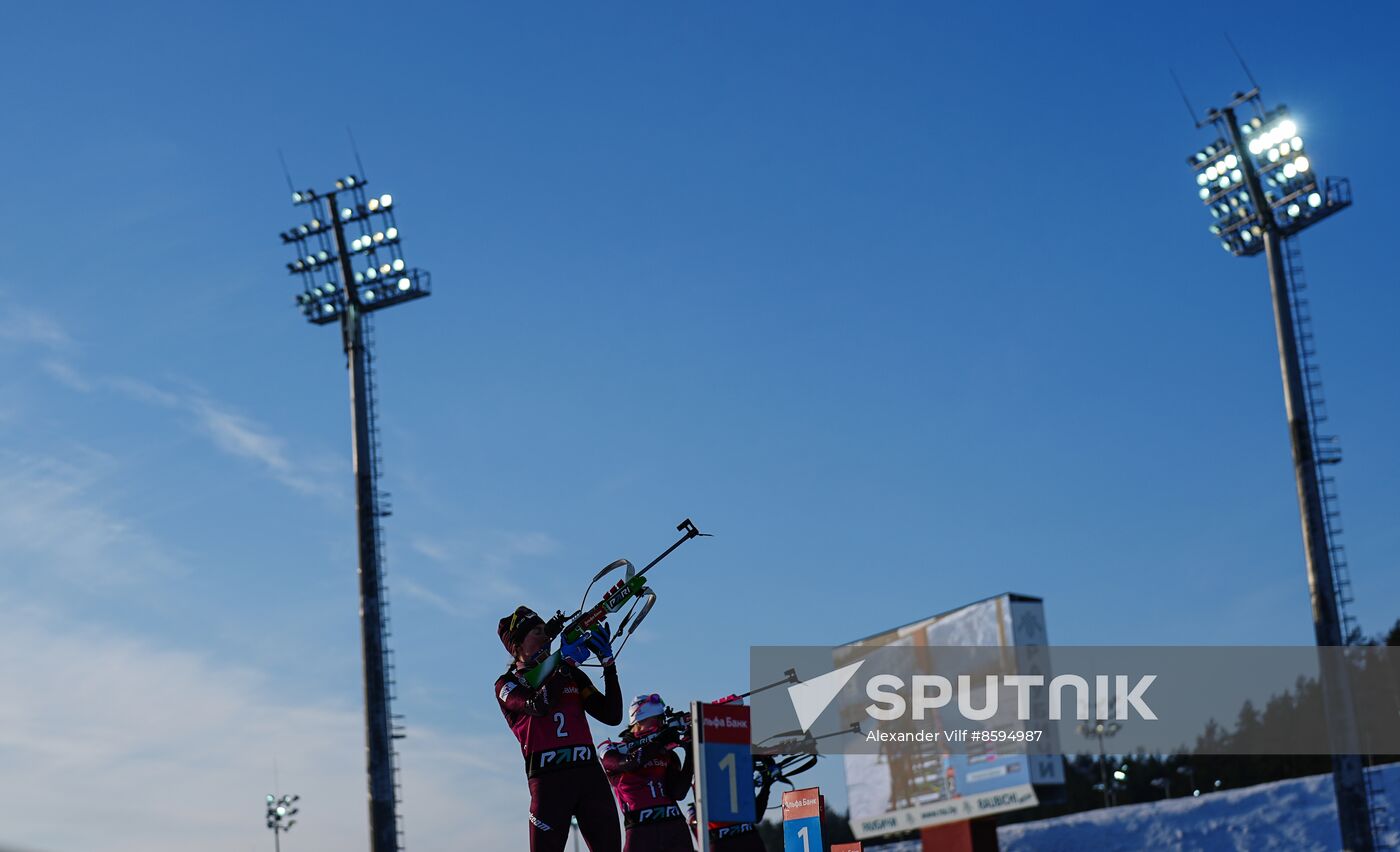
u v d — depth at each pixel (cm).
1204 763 4244
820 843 1067
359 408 4056
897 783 1421
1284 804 3306
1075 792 4347
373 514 3978
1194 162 3834
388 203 4153
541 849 789
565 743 799
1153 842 3234
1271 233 3691
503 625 812
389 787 3762
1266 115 3731
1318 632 3356
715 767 787
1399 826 3338
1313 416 3534
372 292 4144
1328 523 3434
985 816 1356
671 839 976
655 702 998
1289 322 3603
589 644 809
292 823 5847
